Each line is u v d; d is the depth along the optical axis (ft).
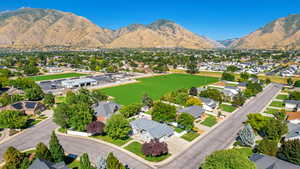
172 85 492.13
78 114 208.54
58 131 215.92
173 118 232.32
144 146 167.53
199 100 296.71
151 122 214.07
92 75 615.16
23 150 176.55
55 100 341.82
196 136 211.20
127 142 193.26
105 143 190.49
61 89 423.64
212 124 244.63
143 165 157.89
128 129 196.85
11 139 197.26
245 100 331.36
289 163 137.90
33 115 263.29
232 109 305.12
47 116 263.08
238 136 211.61
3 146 183.21
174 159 167.32
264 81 505.25
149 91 422.82
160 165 158.51
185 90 365.20
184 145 191.42
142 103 300.81
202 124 244.01
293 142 152.25
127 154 172.35
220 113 271.69
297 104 297.94
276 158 144.05
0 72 540.93
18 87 406.00
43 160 135.13
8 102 286.46
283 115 242.37
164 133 200.34
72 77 573.74
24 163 135.54
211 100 307.37
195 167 156.66
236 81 539.70
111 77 579.07
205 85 491.31
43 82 492.13
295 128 208.44
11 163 135.64
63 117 213.66
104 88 445.78
